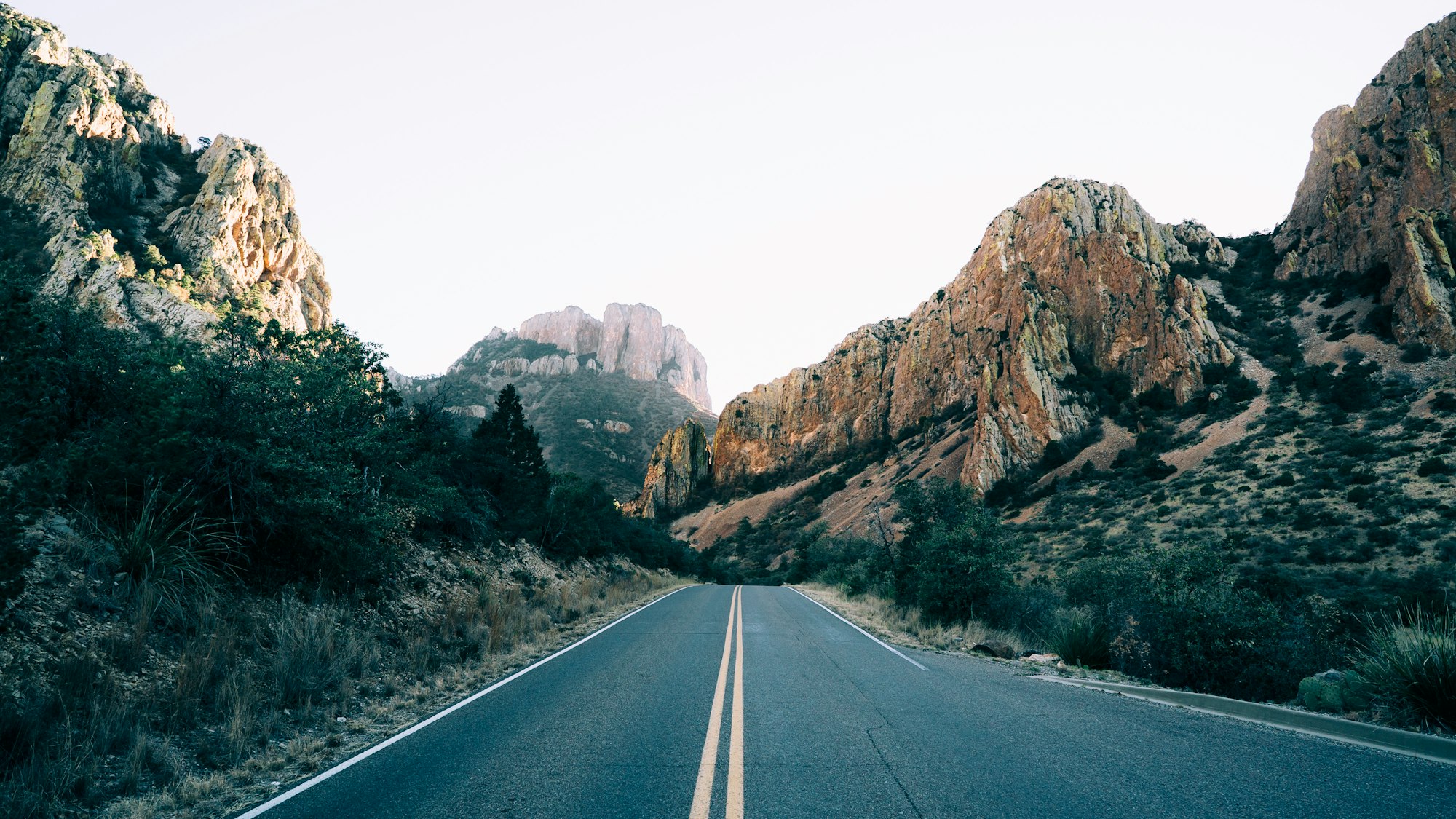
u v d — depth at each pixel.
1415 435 46.53
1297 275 95.44
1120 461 67.31
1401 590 26.94
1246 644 10.68
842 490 121.81
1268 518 40.41
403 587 14.03
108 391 10.07
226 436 10.32
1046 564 45.81
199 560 9.02
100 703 5.95
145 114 118.94
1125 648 11.80
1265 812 4.10
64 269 66.00
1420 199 80.81
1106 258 94.69
